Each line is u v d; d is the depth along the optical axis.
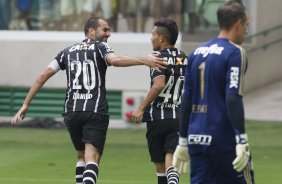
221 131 17.45
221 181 17.72
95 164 23.08
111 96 47.06
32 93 24.12
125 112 46.66
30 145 40.44
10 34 48.78
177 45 47.50
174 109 23.95
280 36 52.88
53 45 48.09
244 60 17.23
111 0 48.56
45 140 42.22
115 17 48.47
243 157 16.81
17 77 48.50
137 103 46.50
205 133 17.56
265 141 41.38
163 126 23.91
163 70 23.16
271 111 48.59
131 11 48.44
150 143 24.39
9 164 34.38
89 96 23.45
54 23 49.31
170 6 48.69
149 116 24.09
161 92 23.88
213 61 17.45
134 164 34.47
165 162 24.14
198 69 17.72
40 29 49.44
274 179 30.44
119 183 29.45
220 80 17.41
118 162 35.06
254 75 51.97
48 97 47.81
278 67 52.97
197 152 17.80
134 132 45.25
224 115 17.41
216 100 17.48
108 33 24.42
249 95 51.44
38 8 49.50
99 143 23.47
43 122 46.97
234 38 17.69
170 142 23.94
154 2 48.56
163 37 23.91
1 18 49.78
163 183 24.61
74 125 23.77
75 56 23.64
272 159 36.00
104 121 23.53
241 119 16.92
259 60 52.12
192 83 17.92
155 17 48.47
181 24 49.19
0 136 43.62
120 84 46.81
